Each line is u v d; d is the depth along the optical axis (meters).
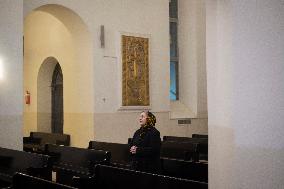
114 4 10.55
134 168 5.97
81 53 10.51
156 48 11.27
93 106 10.09
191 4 12.49
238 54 2.50
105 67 10.32
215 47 2.74
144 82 10.95
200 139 9.28
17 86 7.71
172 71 12.77
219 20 2.69
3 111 7.52
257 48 2.37
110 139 10.35
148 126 6.08
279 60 2.23
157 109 11.26
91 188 4.95
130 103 10.64
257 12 2.36
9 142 7.56
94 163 6.26
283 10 2.21
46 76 12.88
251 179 2.40
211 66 2.79
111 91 10.41
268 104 2.30
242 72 2.47
